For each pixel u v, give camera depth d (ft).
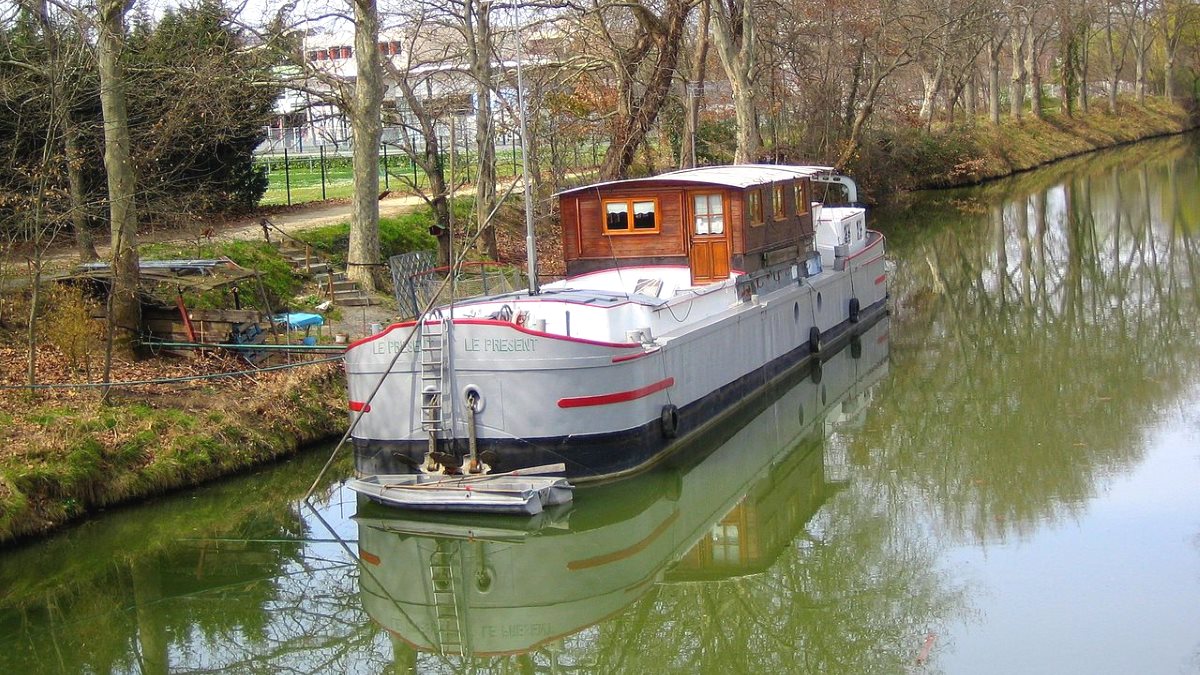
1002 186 201.16
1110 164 226.58
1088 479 59.47
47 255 79.66
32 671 45.34
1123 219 150.41
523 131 63.10
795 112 171.42
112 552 53.06
